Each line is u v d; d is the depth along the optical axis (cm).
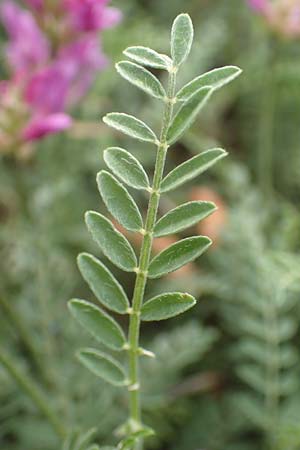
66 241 49
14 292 44
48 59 46
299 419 38
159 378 41
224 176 50
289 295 39
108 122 21
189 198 54
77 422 38
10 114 41
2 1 60
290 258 38
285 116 57
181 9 66
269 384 38
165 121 21
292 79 53
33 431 38
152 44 57
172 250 22
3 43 58
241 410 40
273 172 57
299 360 43
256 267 40
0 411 37
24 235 44
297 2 48
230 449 41
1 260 44
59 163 52
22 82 41
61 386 39
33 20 46
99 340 23
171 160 58
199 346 41
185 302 22
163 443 42
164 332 48
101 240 22
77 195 53
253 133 60
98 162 54
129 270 22
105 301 23
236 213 44
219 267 45
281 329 38
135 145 56
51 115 42
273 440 37
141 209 54
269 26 49
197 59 55
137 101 59
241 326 39
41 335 41
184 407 43
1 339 42
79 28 45
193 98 21
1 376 37
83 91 47
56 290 42
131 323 23
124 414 39
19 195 44
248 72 56
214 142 58
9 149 42
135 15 65
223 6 65
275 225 50
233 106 61
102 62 47
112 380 24
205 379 45
